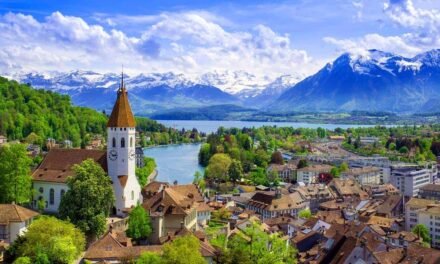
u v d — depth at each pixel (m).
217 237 199.62
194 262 135.88
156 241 176.50
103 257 149.12
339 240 173.88
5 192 187.50
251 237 158.50
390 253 178.38
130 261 148.62
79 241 155.50
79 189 173.75
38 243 143.12
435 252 181.75
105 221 176.38
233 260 145.88
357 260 166.88
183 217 187.88
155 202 193.38
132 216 177.12
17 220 162.38
